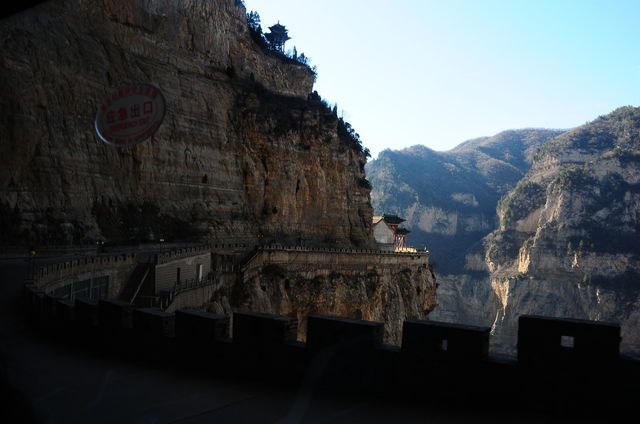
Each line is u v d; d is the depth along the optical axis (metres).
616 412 7.50
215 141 83.75
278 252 77.81
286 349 10.15
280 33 133.12
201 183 78.88
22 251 44.94
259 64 105.44
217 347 11.12
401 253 105.44
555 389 7.91
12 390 9.09
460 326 8.65
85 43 62.81
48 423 8.12
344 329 9.53
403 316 99.56
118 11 70.94
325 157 103.94
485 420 7.81
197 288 51.12
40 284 28.03
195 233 73.00
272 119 95.50
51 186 52.66
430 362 8.77
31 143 50.78
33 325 18.50
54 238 50.16
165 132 73.50
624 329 189.00
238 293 68.19
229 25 96.31
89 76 61.31
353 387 9.32
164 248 63.03
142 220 65.38
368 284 94.31
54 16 58.19
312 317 9.88
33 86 52.16
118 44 70.69
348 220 109.19
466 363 8.53
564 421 7.61
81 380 10.58
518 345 8.22
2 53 48.84
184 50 83.75
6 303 23.83
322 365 9.65
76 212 55.50
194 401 9.16
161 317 12.21
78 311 14.98
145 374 11.05
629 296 195.88
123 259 43.59
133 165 67.38
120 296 42.75
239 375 10.70
